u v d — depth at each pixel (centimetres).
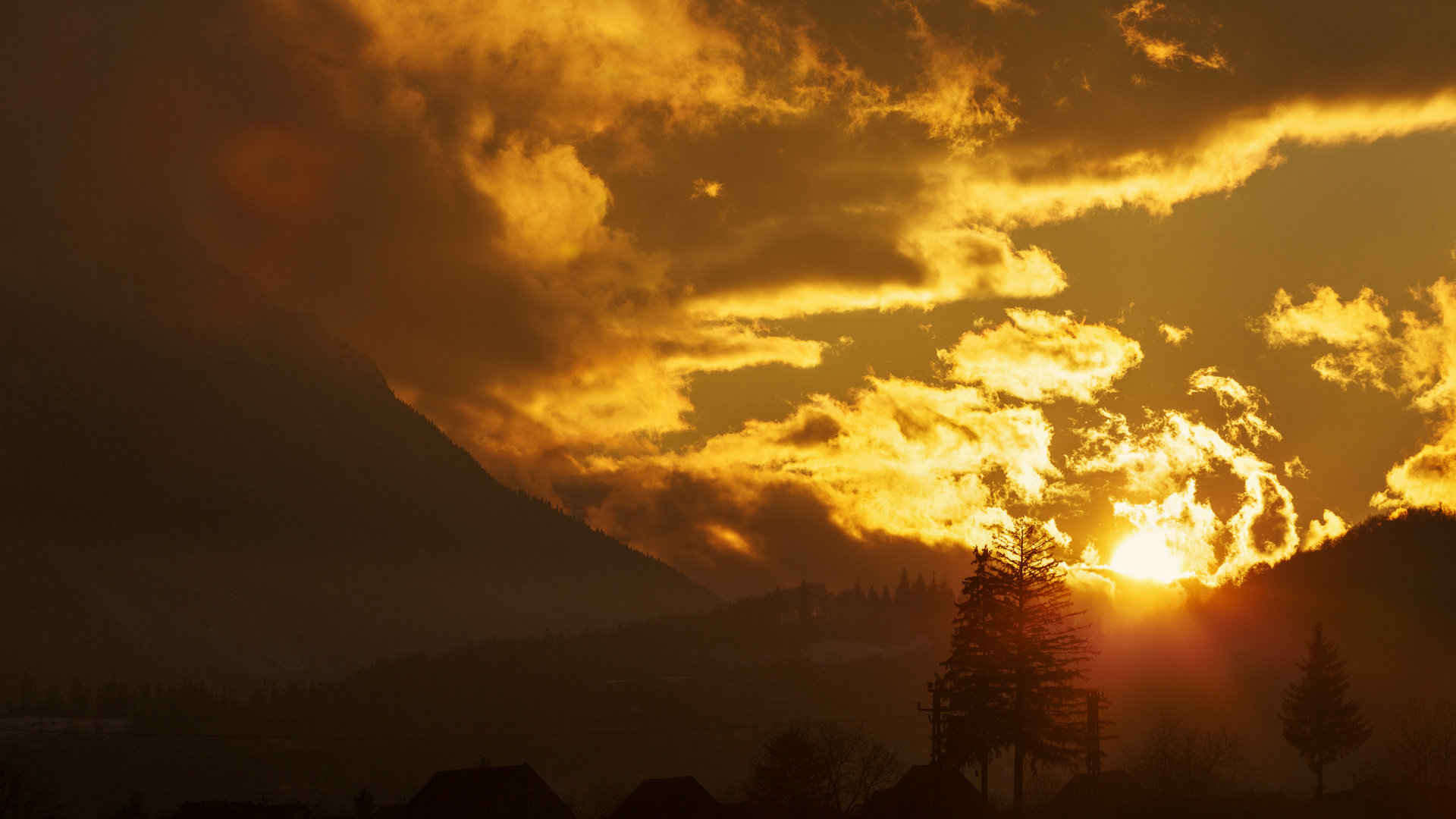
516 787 16350
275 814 17450
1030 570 13438
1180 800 14088
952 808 13362
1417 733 17025
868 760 14662
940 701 13550
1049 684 13388
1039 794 15000
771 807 13750
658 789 15412
